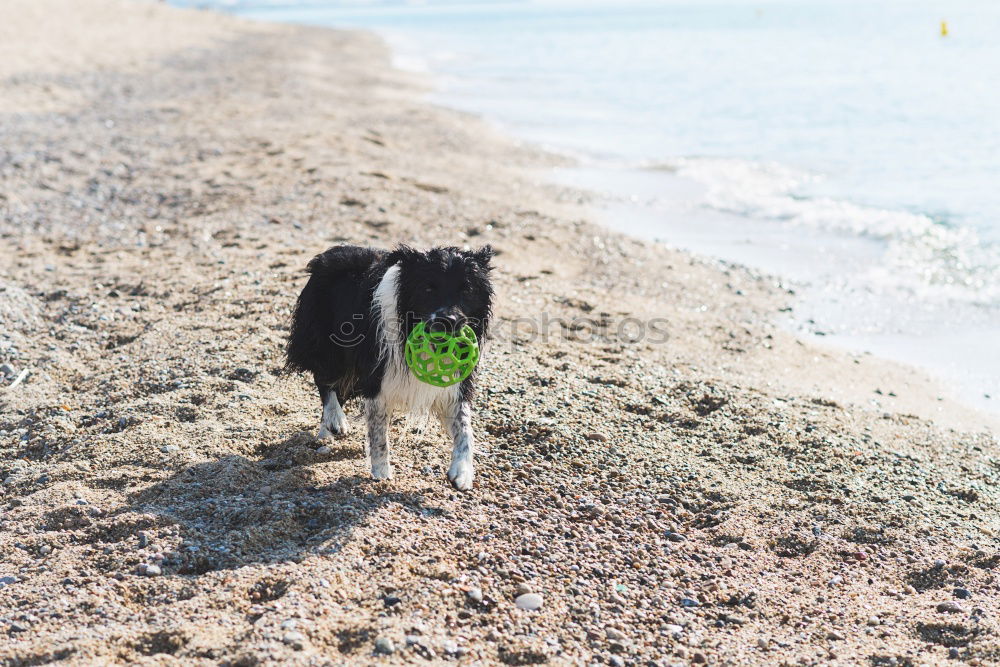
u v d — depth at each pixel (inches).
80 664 172.7
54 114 914.7
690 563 228.4
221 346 338.0
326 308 267.9
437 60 1902.1
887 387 380.2
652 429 298.5
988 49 1721.2
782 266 557.9
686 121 1089.4
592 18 3789.4
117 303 392.8
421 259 236.5
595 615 203.2
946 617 205.9
